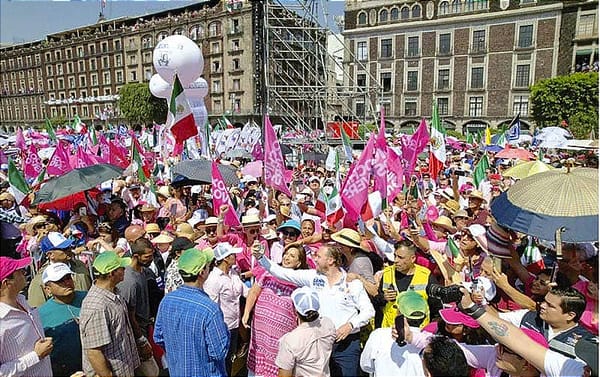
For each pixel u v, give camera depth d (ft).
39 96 209.15
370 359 11.76
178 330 11.40
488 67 163.12
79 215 22.62
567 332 9.75
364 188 19.85
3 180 35.58
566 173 12.37
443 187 33.65
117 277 11.47
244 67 178.60
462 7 164.35
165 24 196.24
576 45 148.05
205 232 19.84
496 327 9.42
